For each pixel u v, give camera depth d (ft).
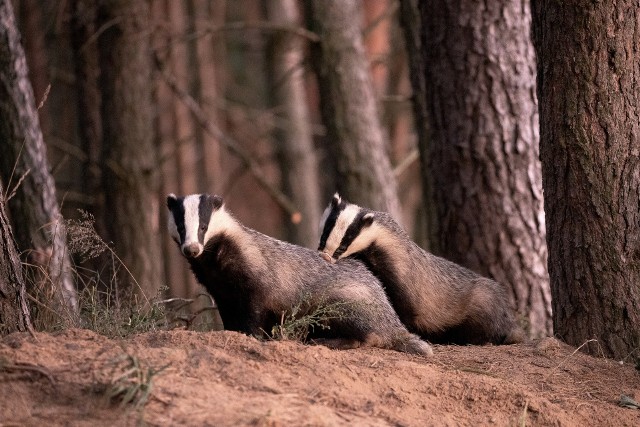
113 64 58.18
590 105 34.30
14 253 31.22
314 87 126.00
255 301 34.68
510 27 47.01
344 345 33.60
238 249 34.58
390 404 27.99
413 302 39.60
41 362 26.17
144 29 59.16
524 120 47.16
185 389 25.70
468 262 47.37
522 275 47.03
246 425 24.47
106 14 58.23
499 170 46.96
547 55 35.22
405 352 33.42
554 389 31.37
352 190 62.44
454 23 46.96
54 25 71.51
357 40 63.52
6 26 43.91
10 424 23.85
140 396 24.76
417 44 56.70
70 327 32.40
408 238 40.73
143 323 34.12
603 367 33.27
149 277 58.18
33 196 43.68
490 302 40.06
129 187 58.03
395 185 64.18
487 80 46.83
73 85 74.18
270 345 28.94
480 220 47.11
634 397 31.65
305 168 107.14
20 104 44.01
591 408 30.30
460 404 28.99
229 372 27.14
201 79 96.78
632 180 34.19
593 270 34.58
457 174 47.42
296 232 105.70
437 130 48.03
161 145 102.58
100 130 61.26
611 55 34.09
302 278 35.01
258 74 125.80
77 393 25.07
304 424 25.05
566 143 34.71
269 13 103.60
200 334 29.37
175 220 34.78
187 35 65.41
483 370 31.63
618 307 34.27
